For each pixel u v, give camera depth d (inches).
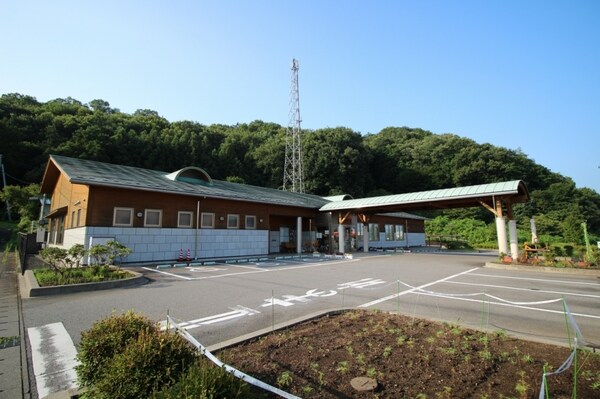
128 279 335.0
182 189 585.0
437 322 181.9
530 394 103.3
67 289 289.4
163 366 98.0
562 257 581.3
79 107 1784.0
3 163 1288.1
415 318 191.5
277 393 101.0
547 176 1983.3
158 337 107.7
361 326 176.4
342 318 194.5
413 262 610.2
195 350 115.0
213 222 645.3
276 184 1910.7
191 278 386.3
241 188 853.2
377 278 400.8
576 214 1462.8
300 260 647.1
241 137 2167.8
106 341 110.7
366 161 2087.8
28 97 1915.6
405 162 2311.8
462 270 491.8
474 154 2026.3
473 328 172.4
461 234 1492.4
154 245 545.6
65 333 182.2
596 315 225.8
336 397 103.3
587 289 328.8
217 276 405.7
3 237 1033.5
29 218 1037.8
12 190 1006.4
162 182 609.3
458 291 314.5
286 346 145.9
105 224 490.6
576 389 106.2
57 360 146.7
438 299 275.9
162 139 1662.2
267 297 278.8
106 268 372.2
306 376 117.0
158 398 83.4
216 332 183.0
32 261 553.9
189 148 1702.8
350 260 655.1
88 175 495.5
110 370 97.1
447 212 1838.1
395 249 1040.8
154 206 553.3
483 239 1333.7
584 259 514.6
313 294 295.0
